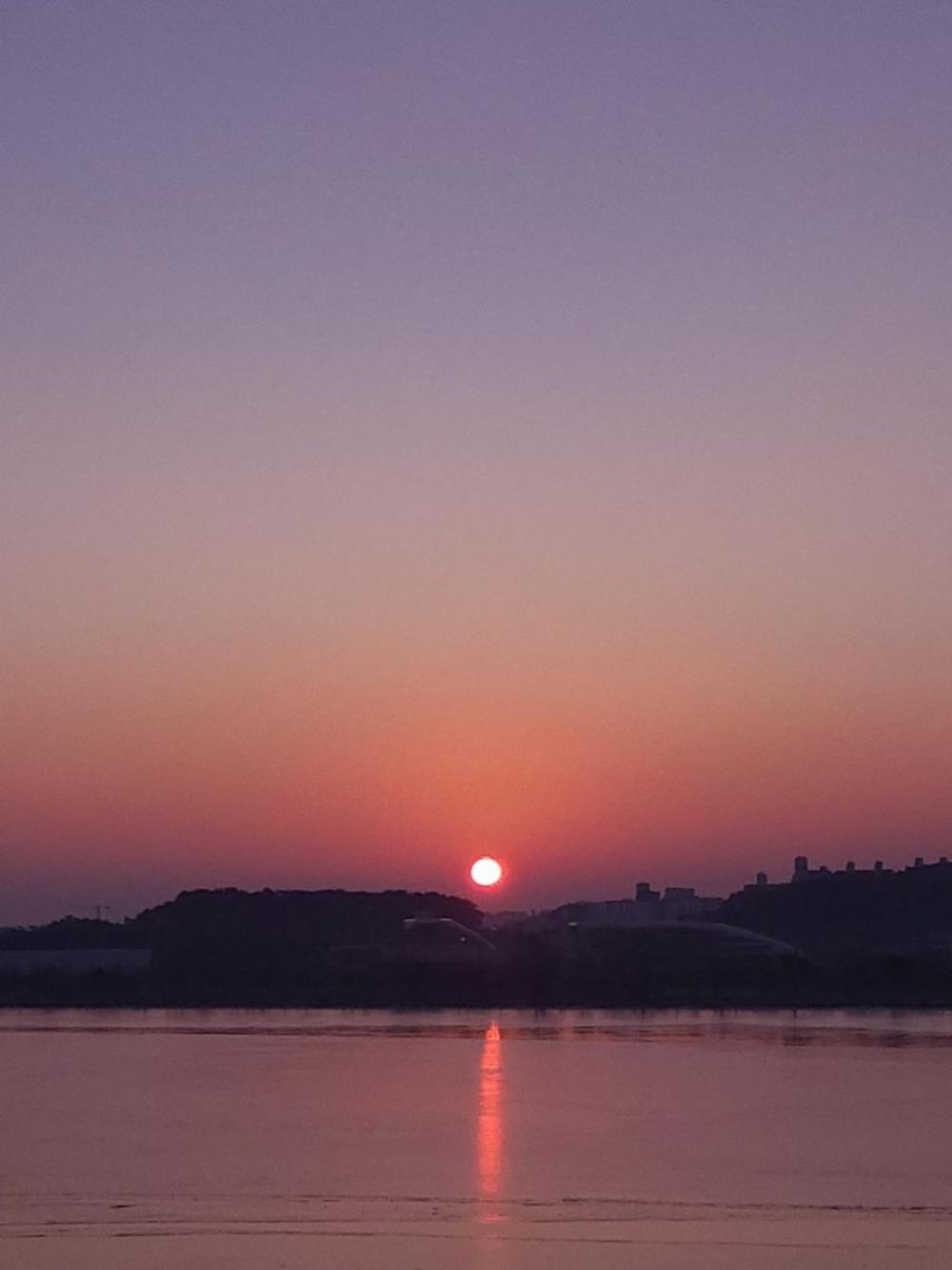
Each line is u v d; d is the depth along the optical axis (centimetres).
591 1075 4778
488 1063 5169
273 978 10269
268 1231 2348
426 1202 2642
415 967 10669
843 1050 5631
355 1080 4662
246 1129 3581
